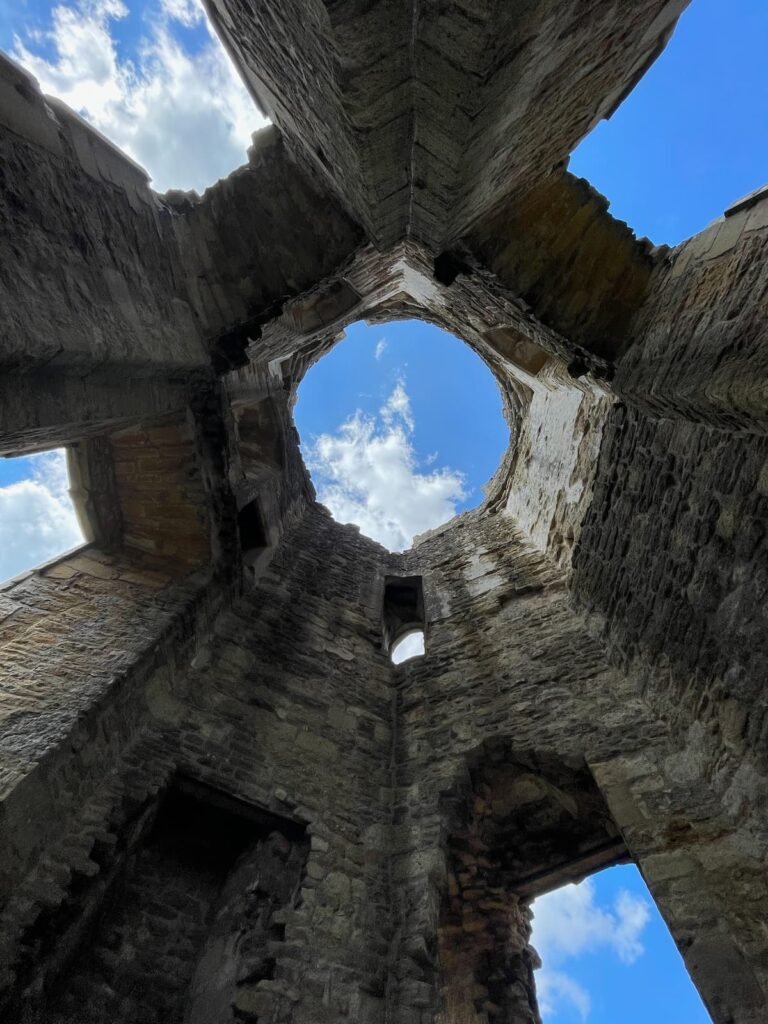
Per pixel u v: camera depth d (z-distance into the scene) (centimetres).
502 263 595
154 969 407
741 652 422
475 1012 449
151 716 527
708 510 470
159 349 524
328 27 259
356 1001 393
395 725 688
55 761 397
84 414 436
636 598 578
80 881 384
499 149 400
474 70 283
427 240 561
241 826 515
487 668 705
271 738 584
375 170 405
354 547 1147
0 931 332
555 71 335
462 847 537
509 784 574
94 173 510
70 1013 356
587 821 553
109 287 474
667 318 554
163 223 616
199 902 464
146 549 696
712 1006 324
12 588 572
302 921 427
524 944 513
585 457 730
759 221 476
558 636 688
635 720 527
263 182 609
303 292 641
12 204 377
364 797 566
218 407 654
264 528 894
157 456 653
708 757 444
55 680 462
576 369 653
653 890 389
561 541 797
